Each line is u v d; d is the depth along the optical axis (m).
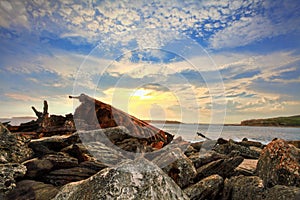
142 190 2.65
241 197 3.49
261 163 4.28
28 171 3.85
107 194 2.56
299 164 3.79
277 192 3.07
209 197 3.71
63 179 3.85
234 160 4.76
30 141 5.27
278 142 4.28
